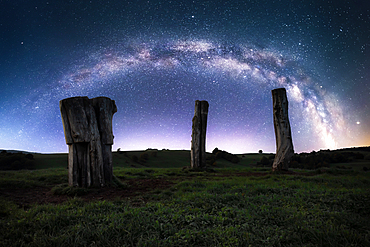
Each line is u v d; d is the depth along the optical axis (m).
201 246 4.53
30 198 8.55
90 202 7.61
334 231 4.88
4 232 4.87
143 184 11.77
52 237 4.62
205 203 7.20
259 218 5.93
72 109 10.27
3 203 7.12
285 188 9.90
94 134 10.67
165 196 8.85
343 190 9.05
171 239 4.71
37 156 50.22
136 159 54.78
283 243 4.68
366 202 6.97
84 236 4.75
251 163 54.50
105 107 11.41
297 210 6.62
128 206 7.20
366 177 13.68
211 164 48.75
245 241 4.61
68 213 6.07
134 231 5.00
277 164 17.98
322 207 6.87
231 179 13.71
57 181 11.94
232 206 7.08
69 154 10.37
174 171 18.17
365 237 4.67
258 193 9.00
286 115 18.39
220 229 5.16
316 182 12.08
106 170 11.03
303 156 47.56
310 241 4.72
